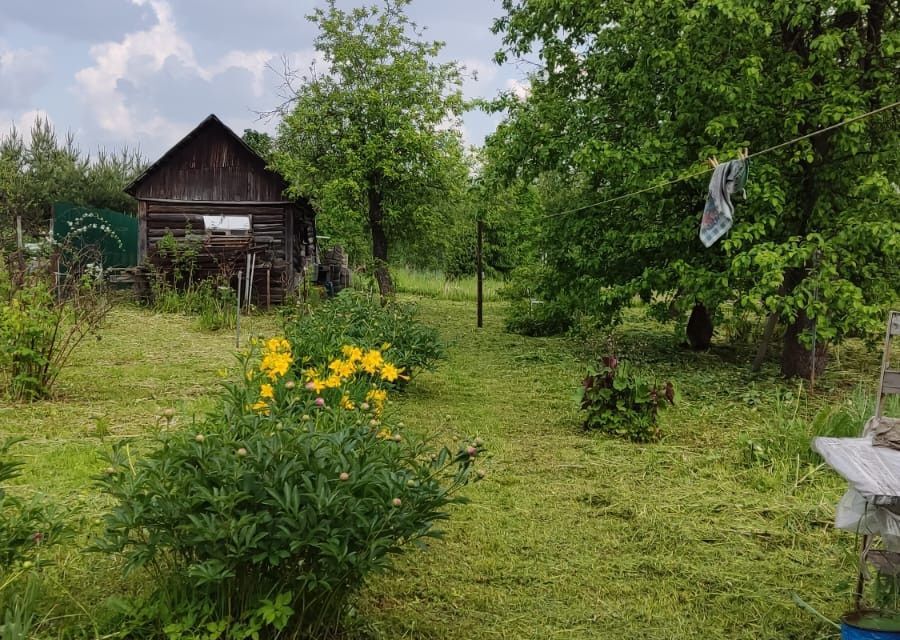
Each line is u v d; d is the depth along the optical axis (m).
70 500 4.68
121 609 3.05
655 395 6.87
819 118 8.77
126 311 14.98
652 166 9.90
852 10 8.73
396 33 16.70
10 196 24.48
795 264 8.68
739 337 13.98
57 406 7.21
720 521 4.90
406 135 16.08
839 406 7.16
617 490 5.45
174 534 2.91
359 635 3.26
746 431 7.21
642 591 3.93
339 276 23.39
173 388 8.17
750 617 3.69
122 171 31.84
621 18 10.36
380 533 2.89
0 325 7.50
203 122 17.25
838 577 4.11
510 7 12.07
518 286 15.11
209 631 2.91
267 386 3.79
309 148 17.00
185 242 16.66
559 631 3.49
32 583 3.23
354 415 4.47
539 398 8.62
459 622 3.52
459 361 11.17
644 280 10.29
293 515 2.78
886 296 9.43
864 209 8.99
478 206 15.26
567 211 11.70
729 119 9.00
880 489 2.62
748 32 8.69
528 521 4.82
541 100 11.77
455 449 6.36
